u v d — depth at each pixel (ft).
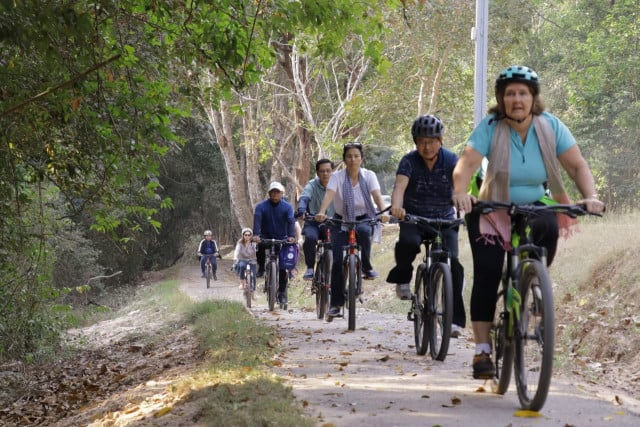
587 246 50.31
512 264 20.95
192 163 191.93
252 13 38.37
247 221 144.36
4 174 39.01
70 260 109.19
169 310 71.10
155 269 197.77
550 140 20.94
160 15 35.32
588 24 110.11
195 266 187.42
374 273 41.42
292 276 60.03
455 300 29.60
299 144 147.74
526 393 20.26
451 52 118.21
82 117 37.52
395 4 38.19
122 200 46.42
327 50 38.29
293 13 36.01
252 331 38.32
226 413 20.39
